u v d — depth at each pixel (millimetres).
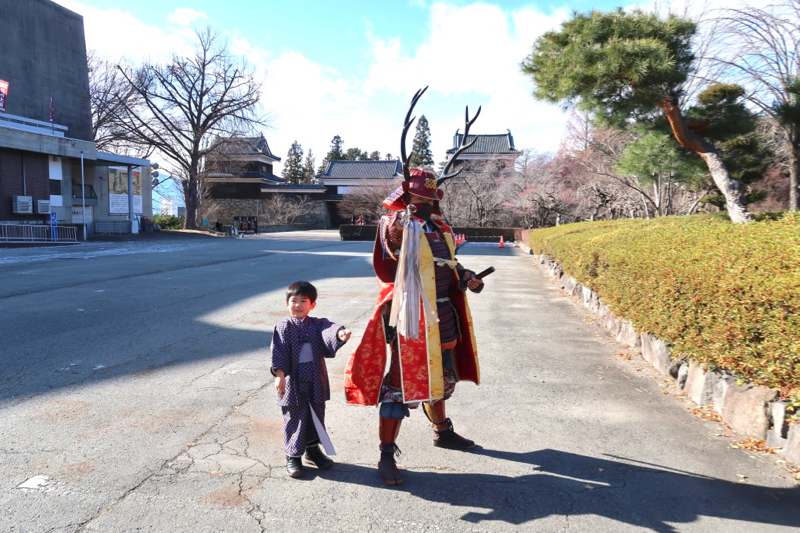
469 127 3275
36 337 6281
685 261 4555
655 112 8891
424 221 3135
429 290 2990
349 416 3982
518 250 27016
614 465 3168
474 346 3262
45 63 28250
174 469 3070
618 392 4531
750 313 3400
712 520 2586
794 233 4285
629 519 2596
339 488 2889
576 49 7609
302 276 13039
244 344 6117
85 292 9859
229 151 39406
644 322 5336
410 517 2611
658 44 7223
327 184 61156
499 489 2891
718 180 7938
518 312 8555
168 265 15172
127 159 30812
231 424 3766
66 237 25594
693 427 3740
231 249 22812
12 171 24922
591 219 26672
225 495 2791
